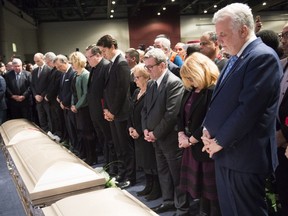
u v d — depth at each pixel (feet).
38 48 48.39
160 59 7.96
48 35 48.57
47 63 16.85
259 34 7.63
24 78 18.45
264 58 4.59
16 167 5.35
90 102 11.54
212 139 5.07
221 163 5.14
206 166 6.61
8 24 38.14
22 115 18.51
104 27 48.98
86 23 48.67
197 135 6.44
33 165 4.97
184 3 43.98
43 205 4.14
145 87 9.18
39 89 17.21
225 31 4.80
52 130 17.03
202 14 49.29
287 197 6.31
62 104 14.10
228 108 4.88
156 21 49.01
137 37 49.19
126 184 10.26
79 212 3.47
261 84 4.54
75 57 12.35
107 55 10.53
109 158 11.92
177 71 10.56
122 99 10.32
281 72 4.77
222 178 5.22
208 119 5.21
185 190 7.23
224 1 44.57
